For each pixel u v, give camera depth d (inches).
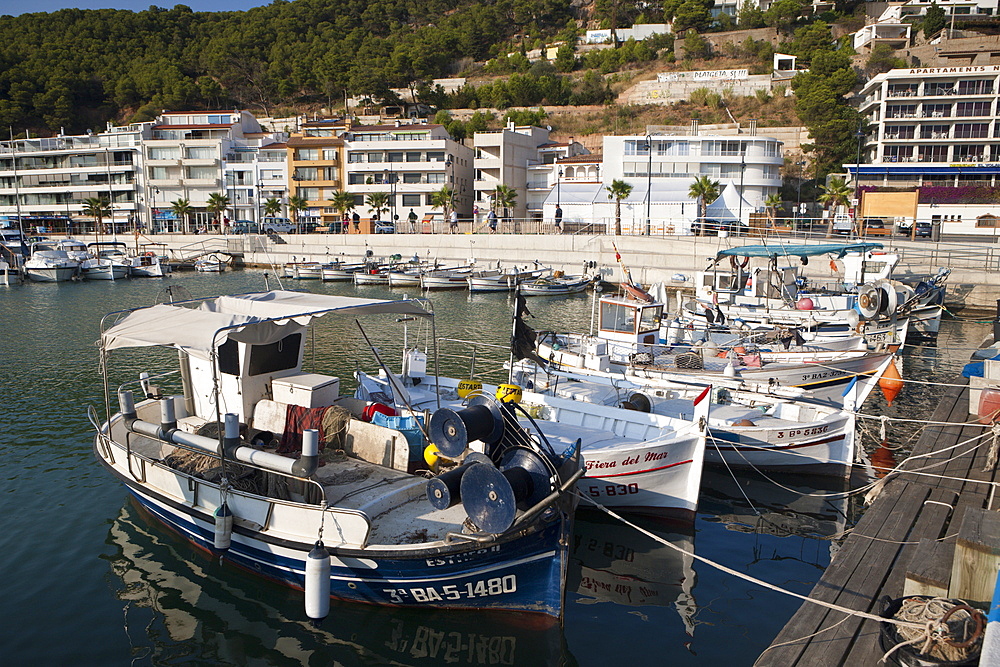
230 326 366.6
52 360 1005.2
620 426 535.8
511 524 315.3
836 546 463.2
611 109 3791.8
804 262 1294.3
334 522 345.1
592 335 865.5
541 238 2119.8
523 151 3073.3
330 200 3051.2
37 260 2279.8
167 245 2812.5
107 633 357.4
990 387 585.0
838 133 2815.0
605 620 374.6
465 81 4571.9
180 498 408.8
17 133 4478.3
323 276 2213.3
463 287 2009.1
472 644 350.6
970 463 486.6
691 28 4510.3
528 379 686.5
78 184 3353.8
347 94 4778.5
